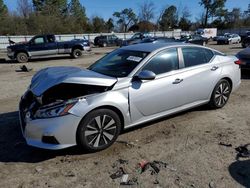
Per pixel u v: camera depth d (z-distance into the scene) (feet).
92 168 12.10
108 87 13.64
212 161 12.48
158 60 15.49
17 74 39.93
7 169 12.15
